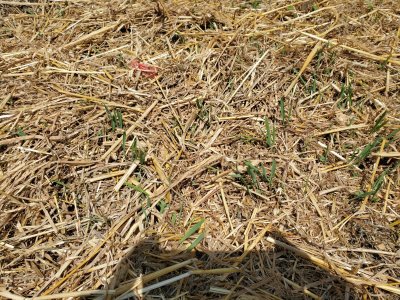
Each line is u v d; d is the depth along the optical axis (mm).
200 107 2082
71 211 1746
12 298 1475
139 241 1626
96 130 1984
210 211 1744
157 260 1589
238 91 2180
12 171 1772
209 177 1852
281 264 1607
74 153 1901
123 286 1493
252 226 1698
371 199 1801
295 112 2115
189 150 1943
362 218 1748
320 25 2523
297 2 2693
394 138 1980
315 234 1691
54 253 1619
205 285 1530
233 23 2539
